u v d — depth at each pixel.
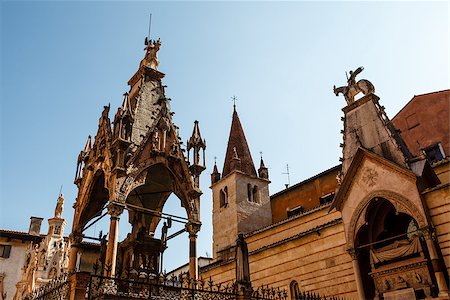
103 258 18.48
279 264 28.06
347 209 23.02
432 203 19.70
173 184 19.80
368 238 22.56
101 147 19.17
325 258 25.33
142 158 18.36
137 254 18.39
